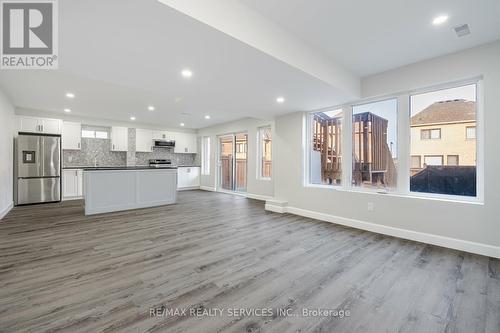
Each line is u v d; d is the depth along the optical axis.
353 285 1.98
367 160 3.79
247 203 5.87
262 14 2.11
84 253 2.60
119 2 1.47
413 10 2.03
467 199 2.83
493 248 2.55
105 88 3.88
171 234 3.32
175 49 2.10
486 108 2.59
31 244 2.87
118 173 4.84
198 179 9.02
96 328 1.43
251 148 6.76
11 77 3.30
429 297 1.81
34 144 5.32
